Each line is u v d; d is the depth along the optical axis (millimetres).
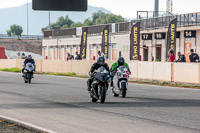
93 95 37688
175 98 41344
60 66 101312
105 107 33781
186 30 122438
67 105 35219
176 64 64312
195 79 60344
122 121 26594
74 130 23359
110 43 166375
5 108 33188
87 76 84375
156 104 35906
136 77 74562
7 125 25266
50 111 31359
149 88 54781
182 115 29234
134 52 104250
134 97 42250
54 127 24312
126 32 155000
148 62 71188
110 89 52719
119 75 42156
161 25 133750
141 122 26172
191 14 122438
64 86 57938
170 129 23672
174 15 128000
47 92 48125
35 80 72812
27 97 42062
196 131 23094
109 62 81188
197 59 69938
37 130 22969
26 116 28766
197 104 36000
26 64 65812
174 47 95875
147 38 141750
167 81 66000
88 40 186875
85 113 30266
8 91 49406
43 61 110250
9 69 119875
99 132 22750
